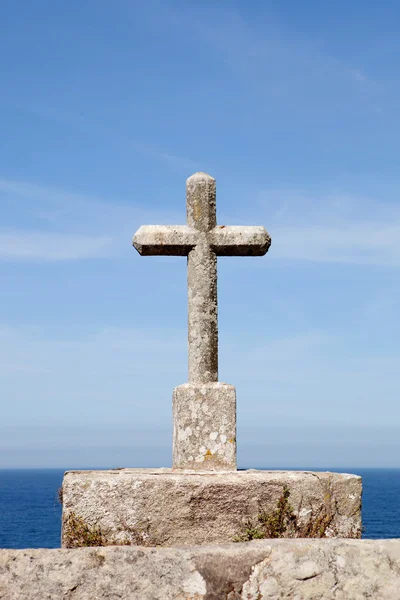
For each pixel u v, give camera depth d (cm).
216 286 697
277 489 598
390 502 12656
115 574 423
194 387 663
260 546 442
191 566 430
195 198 702
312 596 435
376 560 446
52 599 416
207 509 583
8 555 421
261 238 694
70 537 569
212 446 657
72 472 645
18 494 17688
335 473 636
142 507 576
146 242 689
